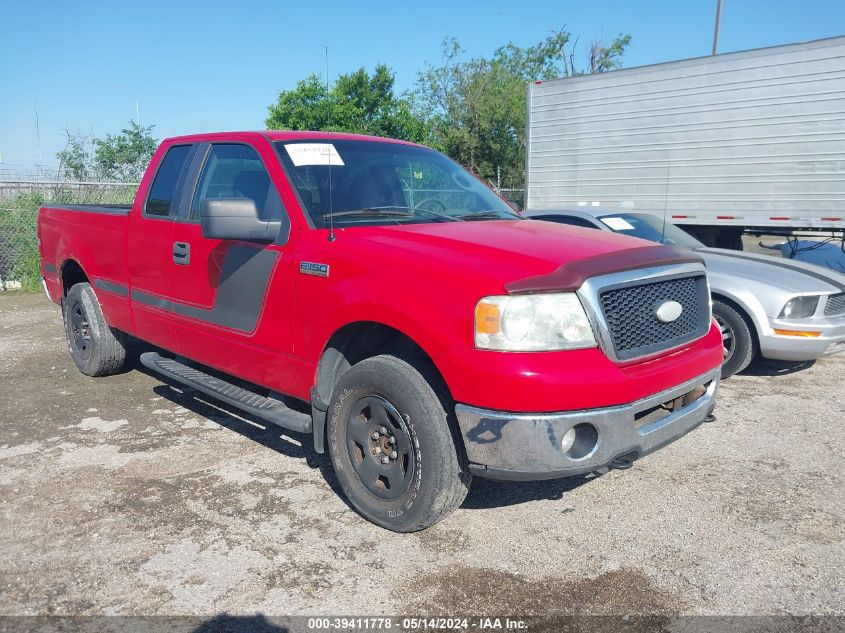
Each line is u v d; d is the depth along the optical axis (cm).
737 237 1224
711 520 352
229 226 359
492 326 284
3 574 296
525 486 392
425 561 310
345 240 348
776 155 1096
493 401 282
